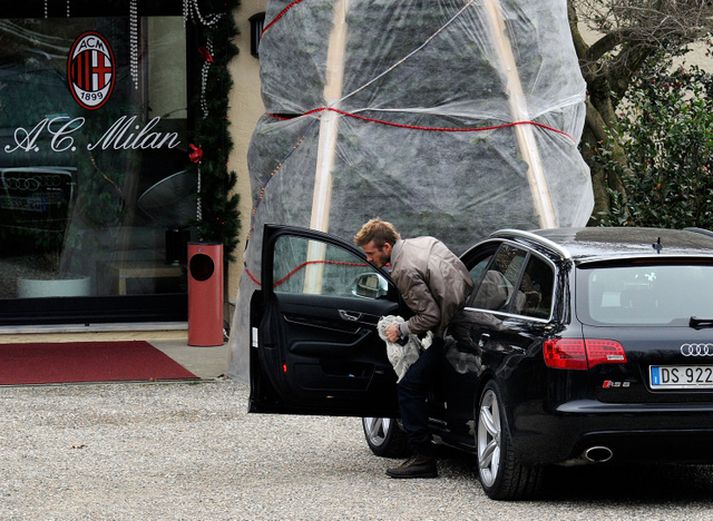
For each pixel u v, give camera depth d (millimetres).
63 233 26500
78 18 26250
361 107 19844
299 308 14680
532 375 12180
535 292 12852
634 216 23047
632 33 26156
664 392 11867
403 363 14070
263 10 25828
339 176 19766
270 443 16656
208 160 25906
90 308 26516
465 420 13688
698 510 12172
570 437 11844
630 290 12297
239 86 26031
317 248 19891
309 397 14633
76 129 26453
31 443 16641
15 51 26203
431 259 13891
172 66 26328
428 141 19703
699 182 22906
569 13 26703
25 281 26406
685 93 27922
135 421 18109
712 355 11938
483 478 13086
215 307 24672
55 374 21734
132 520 12164
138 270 26703
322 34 19938
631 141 23922
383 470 14812
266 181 21062
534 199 19859
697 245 13008
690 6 25828
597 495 13016
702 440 11883
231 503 12867
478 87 19750
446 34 19609
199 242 24734
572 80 20859
